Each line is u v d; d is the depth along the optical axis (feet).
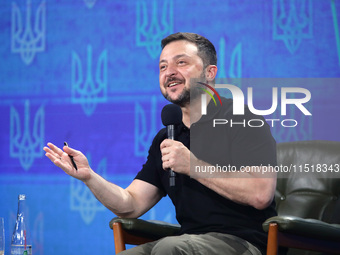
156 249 11.11
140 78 22.08
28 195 22.63
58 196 22.41
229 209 12.33
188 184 12.76
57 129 22.65
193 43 13.50
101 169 22.09
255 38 21.15
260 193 11.93
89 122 22.38
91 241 22.04
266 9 21.09
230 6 21.38
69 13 22.81
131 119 22.04
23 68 23.12
